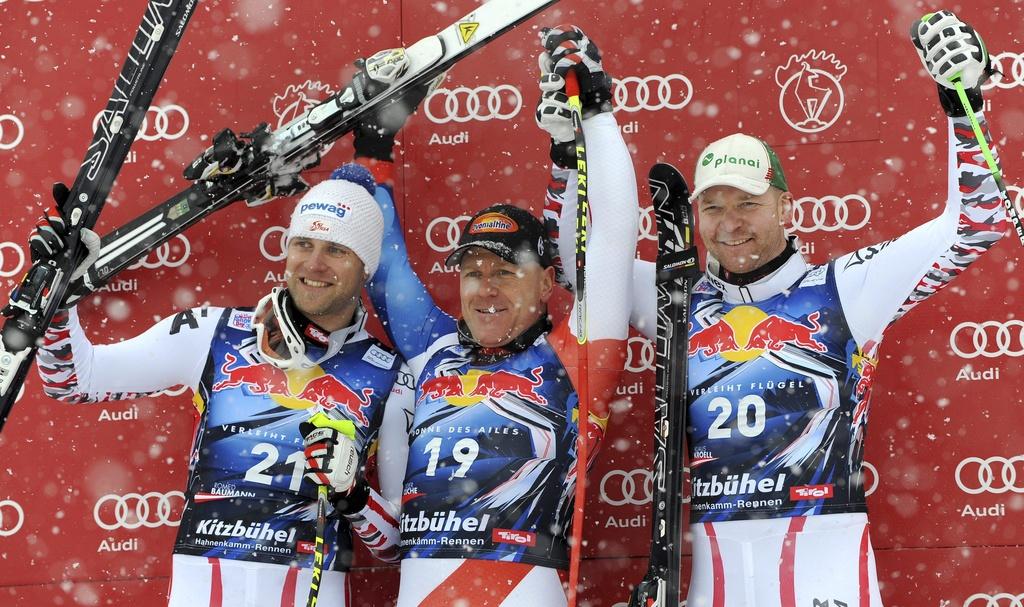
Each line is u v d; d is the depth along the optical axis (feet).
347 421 33.22
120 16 43.80
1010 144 42.04
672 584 33.19
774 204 34.99
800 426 34.06
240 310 38.24
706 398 35.24
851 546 33.58
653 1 43.09
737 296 35.91
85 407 42.73
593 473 42.27
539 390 35.91
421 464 35.73
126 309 42.98
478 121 43.37
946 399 41.63
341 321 37.47
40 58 43.80
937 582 41.14
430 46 38.86
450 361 37.19
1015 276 41.65
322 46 43.57
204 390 37.01
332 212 35.96
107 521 42.45
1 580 42.32
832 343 34.60
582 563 41.98
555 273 39.29
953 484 41.34
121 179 43.39
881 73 42.37
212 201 38.96
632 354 42.55
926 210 42.09
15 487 42.55
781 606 33.19
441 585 33.99
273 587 34.91
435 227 43.37
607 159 36.73
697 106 42.93
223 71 43.60
